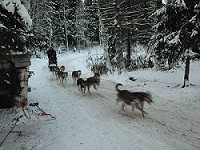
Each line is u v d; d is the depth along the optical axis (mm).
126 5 14250
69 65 20875
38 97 8711
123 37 15344
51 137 4520
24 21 5293
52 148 3992
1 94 6707
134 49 19703
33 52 6578
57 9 39469
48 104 7508
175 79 11406
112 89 9891
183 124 4938
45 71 17859
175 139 4148
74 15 42125
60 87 10891
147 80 11328
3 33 4195
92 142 4191
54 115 6172
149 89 9211
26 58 6426
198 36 7438
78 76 12094
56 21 36844
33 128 5082
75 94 9125
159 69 14461
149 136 4355
